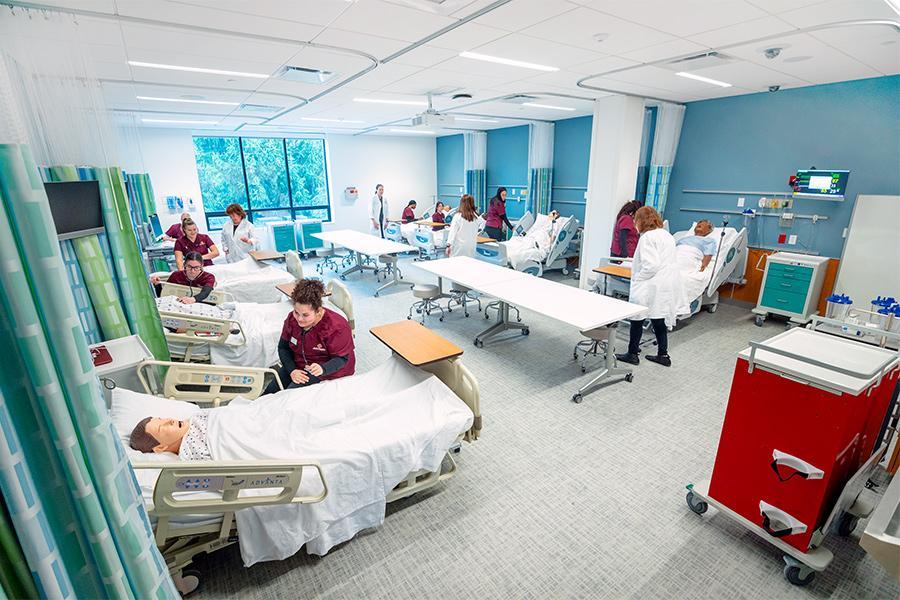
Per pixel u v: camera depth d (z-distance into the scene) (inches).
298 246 359.3
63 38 82.6
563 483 88.8
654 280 133.2
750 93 200.8
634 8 98.7
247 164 350.9
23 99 77.7
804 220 191.5
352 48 128.0
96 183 85.1
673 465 94.1
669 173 234.1
